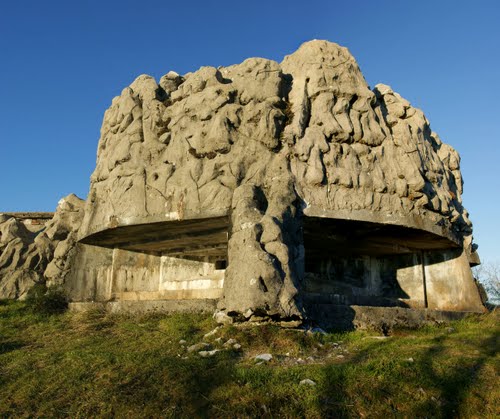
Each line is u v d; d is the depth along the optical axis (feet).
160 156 44.01
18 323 41.22
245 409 21.57
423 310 41.37
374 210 41.19
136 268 51.24
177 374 25.14
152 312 40.50
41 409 22.99
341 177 40.81
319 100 44.06
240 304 32.07
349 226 42.01
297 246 37.50
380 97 49.85
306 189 39.99
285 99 45.29
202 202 39.58
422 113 49.57
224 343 30.09
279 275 32.81
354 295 47.47
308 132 42.22
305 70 46.14
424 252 52.24
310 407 21.79
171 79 50.03
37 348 33.35
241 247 34.55
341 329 35.76
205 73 45.01
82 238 47.91
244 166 40.27
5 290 53.57
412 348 29.84
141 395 23.31
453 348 30.07
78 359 28.68
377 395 22.91
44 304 45.37
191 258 50.60
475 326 39.58
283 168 40.11
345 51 47.91
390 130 46.85
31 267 56.90
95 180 48.78
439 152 55.42
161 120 45.47
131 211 42.37
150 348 30.55
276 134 41.52
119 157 45.29
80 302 46.80
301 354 28.86
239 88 43.86
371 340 32.58
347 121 43.50
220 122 41.09
